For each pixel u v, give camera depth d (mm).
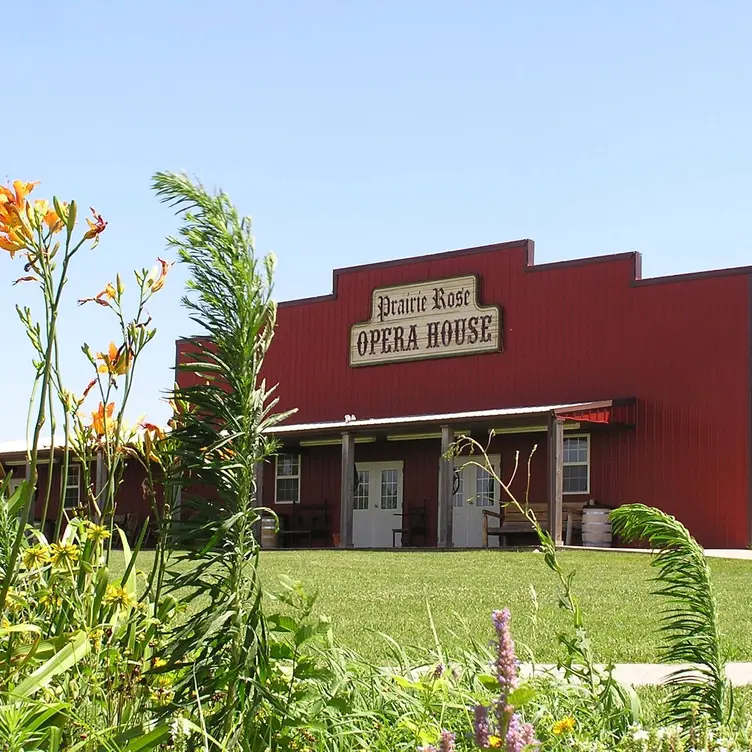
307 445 30531
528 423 24234
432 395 28375
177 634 2775
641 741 3289
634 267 25297
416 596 12922
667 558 3863
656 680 6734
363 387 29734
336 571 16453
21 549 3318
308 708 3383
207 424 2775
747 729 3303
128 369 3316
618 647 8461
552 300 26578
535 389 26531
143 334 3305
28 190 2871
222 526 2678
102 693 3326
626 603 12000
